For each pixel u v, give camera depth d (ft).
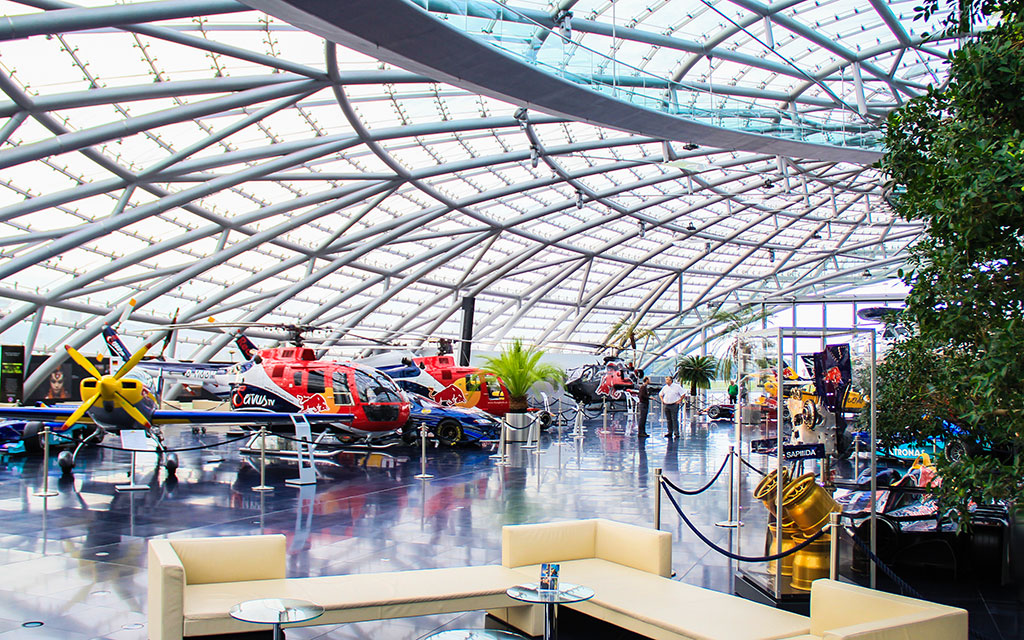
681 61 74.23
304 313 115.55
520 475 52.95
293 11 35.17
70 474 51.55
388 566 27.14
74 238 68.80
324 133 75.41
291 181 81.20
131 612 21.52
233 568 19.99
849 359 25.21
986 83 15.57
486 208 108.68
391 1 35.27
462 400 85.25
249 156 69.31
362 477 51.72
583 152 92.79
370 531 33.24
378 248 105.50
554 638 17.56
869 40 74.95
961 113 16.34
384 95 68.80
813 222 157.17
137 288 92.68
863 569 26.27
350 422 64.75
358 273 113.19
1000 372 13.74
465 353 110.32
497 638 15.25
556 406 112.27
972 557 27.45
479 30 45.39
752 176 118.83
